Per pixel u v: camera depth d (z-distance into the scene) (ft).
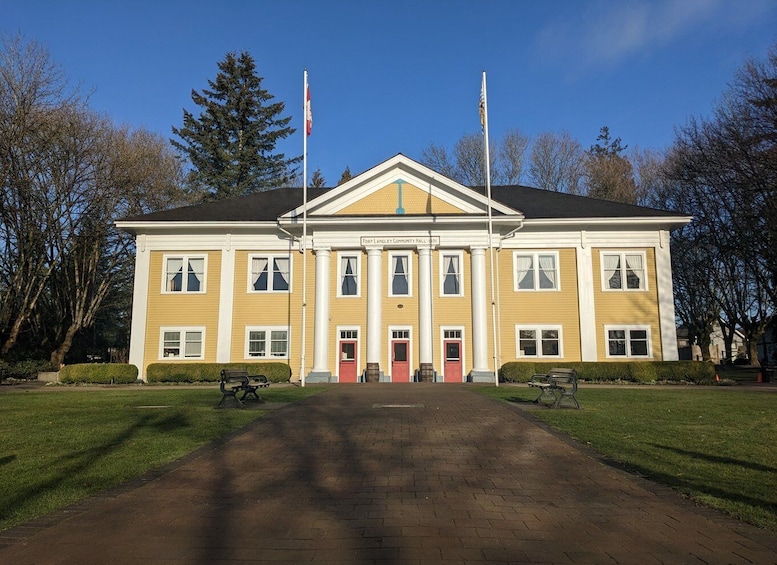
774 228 99.50
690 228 138.82
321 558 15.98
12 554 16.38
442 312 100.07
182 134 183.32
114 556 16.22
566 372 52.49
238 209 109.81
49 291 131.34
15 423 40.91
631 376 89.35
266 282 102.37
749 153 104.06
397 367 98.84
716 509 20.57
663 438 34.73
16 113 104.68
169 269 102.99
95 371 93.40
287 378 94.53
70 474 25.84
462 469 27.14
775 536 17.72
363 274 101.65
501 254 101.35
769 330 187.83
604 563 15.61
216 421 41.63
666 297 99.14
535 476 25.79
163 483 24.58
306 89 97.09
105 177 118.62
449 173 172.04
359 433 36.88
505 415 44.73
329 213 101.19
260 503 21.61
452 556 16.11
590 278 100.07
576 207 106.63
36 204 111.04
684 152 125.59
